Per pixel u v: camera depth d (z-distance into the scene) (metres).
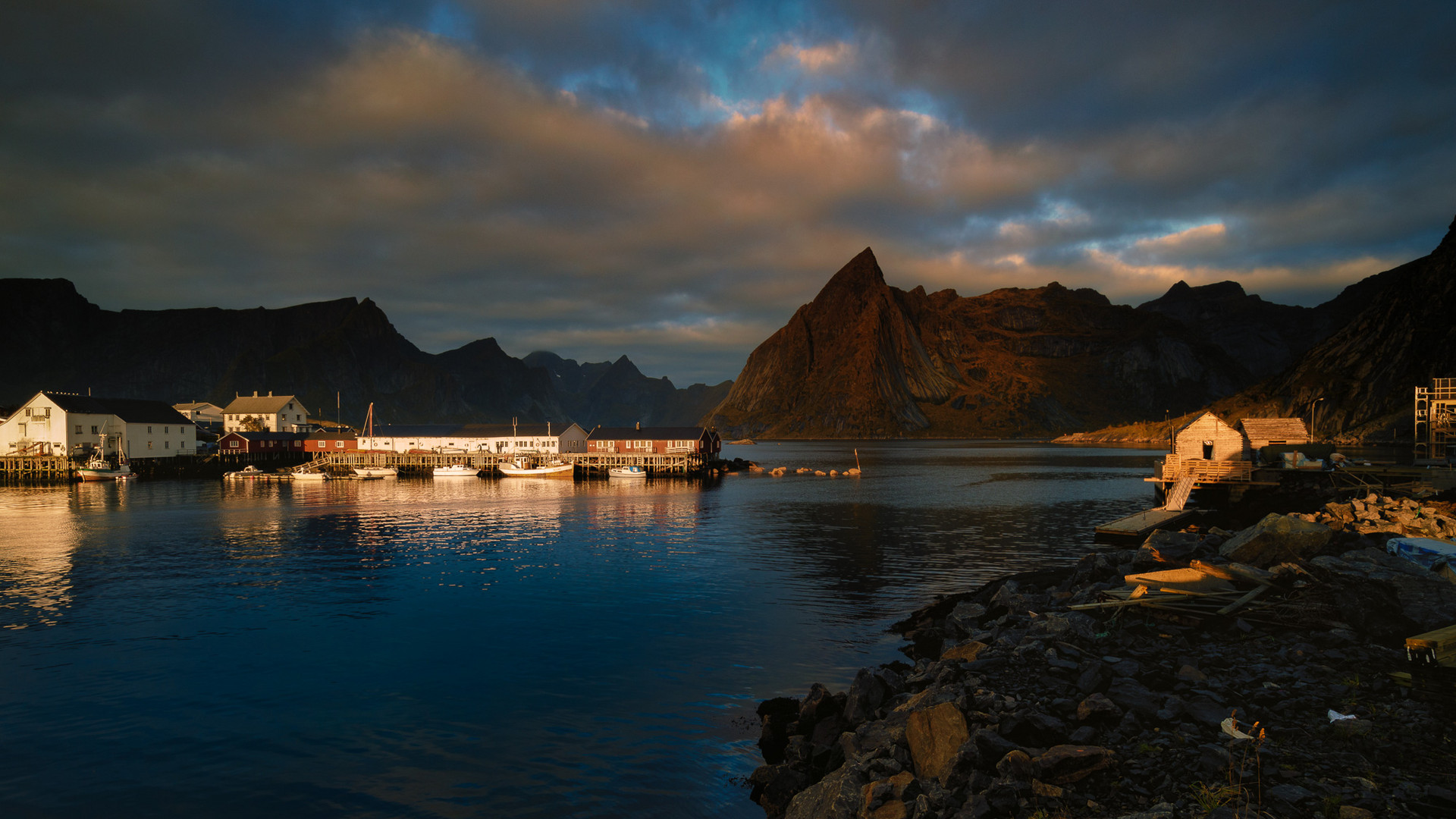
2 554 45.22
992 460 187.50
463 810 14.73
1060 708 12.62
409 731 18.64
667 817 14.40
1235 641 15.54
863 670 17.83
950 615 25.59
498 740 18.02
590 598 33.06
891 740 13.48
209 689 21.59
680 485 104.69
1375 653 13.88
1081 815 9.67
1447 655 12.72
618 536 52.62
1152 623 16.80
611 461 121.50
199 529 56.03
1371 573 16.38
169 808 14.95
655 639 26.64
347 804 15.04
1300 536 20.20
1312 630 15.38
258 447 130.38
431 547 47.78
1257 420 54.38
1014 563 41.62
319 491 94.44
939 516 64.56
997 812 10.07
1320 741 10.95
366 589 34.84
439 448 127.62
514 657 24.47
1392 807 8.92
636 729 18.67
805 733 17.44
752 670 23.16
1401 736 10.89
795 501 79.12
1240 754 10.67
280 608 31.12
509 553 45.25
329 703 20.50
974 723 12.52
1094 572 24.78
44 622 29.03
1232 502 45.50
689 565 41.16
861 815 11.25
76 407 110.62
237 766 16.75
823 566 40.53
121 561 42.47
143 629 28.05
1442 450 57.50
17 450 107.75
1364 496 36.25
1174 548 24.23
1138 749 11.03
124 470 109.75
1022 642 17.08
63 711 19.95
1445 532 27.02
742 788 15.54
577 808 14.72
